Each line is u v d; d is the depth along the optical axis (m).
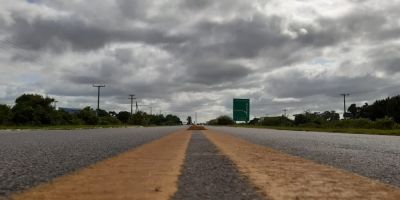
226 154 15.70
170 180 8.52
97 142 23.83
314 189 7.51
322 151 18.44
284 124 131.88
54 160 12.98
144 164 11.66
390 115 129.25
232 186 7.88
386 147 21.81
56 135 34.25
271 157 14.48
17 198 6.50
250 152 16.83
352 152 17.94
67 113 109.94
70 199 6.41
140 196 6.68
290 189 7.51
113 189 7.31
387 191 7.35
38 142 23.25
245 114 109.25
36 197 6.56
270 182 8.37
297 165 11.77
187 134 41.25
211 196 6.86
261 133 47.03
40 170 10.38
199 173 9.84
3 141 24.17
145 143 23.34
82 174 9.35
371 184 8.14
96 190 7.20
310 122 119.38
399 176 9.92
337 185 7.98
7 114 84.62
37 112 89.19
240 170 10.47
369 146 22.69
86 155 14.92
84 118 125.06
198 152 16.69
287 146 22.00
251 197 6.76
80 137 30.64
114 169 10.38
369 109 140.38
